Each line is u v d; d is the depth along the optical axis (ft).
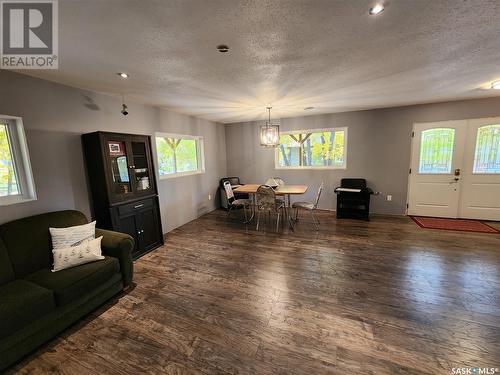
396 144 15.26
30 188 7.89
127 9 4.47
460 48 6.58
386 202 15.99
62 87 8.74
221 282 8.38
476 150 13.52
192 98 11.54
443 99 13.16
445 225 13.35
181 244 12.10
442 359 5.03
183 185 15.67
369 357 5.15
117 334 6.06
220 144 20.36
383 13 4.87
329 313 6.59
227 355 5.32
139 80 8.64
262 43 6.07
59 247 7.42
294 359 5.16
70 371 5.06
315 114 17.17
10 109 7.32
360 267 9.06
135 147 10.85
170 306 7.13
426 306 6.72
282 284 8.12
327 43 6.14
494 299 6.91
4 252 6.56
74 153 9.16
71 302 6.26
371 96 11.99
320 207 18.16
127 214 10.09
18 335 5.20
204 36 5.63
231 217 17.21
